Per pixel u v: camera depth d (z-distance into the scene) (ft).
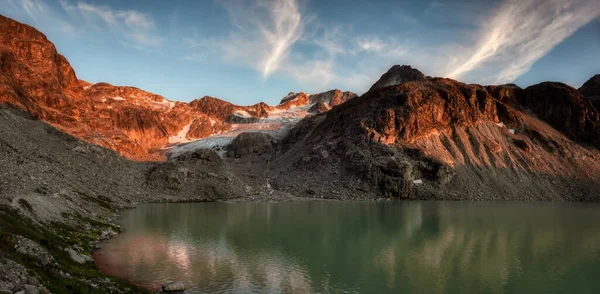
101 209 223.51
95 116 571.69
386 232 204.64
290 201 388.98
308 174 499.10
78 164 315.78
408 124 527.81
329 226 222.48
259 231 203.41
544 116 636.48
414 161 472.44
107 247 150.82
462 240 185.06
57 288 71.05
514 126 595.06
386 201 404.98
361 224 231.30
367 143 511.81
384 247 168.86
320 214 278.26
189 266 131.64
